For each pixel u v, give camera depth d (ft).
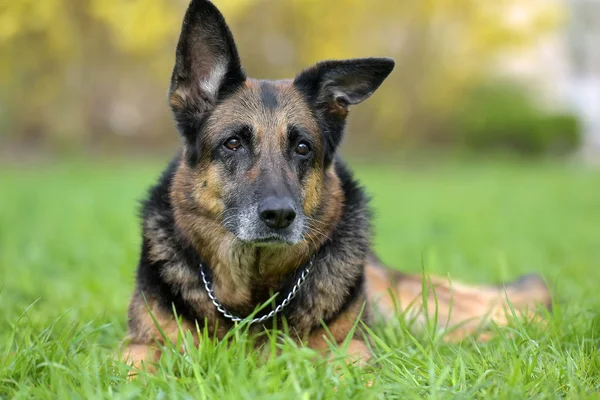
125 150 93.97
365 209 17.79
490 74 109.19
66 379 12.38
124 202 48.98
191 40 16.66
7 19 70.23
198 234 16.03
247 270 16.10
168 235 16.21
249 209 15.55
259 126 16.26
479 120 106.32
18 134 90.53
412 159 98.99
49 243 32.71
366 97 17.69
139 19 70.54
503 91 108.68
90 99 92.27
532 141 107.34
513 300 20.20
